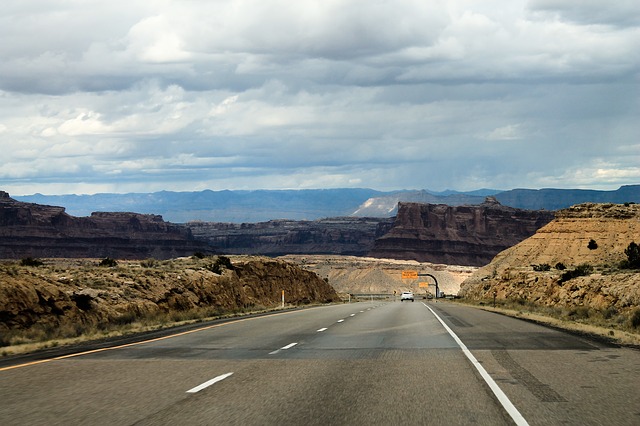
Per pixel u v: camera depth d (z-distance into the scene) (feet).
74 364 54.90
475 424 32.07
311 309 177.88
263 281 274.98
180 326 104.37
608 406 36.19
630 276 149.59
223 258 246.47
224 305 171.94
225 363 55.26
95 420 33.14
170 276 159.74
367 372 49.52
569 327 96.37
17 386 43.50
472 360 55.93
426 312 150.92
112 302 119.55
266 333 87.04
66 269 140.77
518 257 402.93
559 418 33.27
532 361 55.01
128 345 71.61
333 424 32.24
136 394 40.42
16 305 92.63
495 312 151.64
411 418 33.50
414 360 56.39
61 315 100.07
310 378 46.70
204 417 33.86
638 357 57.52
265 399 38.73
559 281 196.34
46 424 32.24
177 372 49.93
